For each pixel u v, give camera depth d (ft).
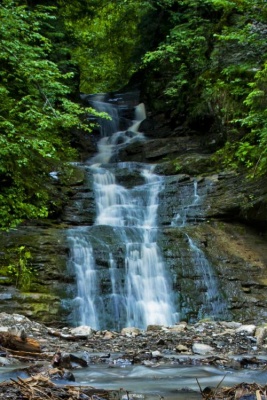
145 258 36.68
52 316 31.22
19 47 41.78
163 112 65.92
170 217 45.70
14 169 41.34
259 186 44.04
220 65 56.34
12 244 34.58
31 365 15.25
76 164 53.16
